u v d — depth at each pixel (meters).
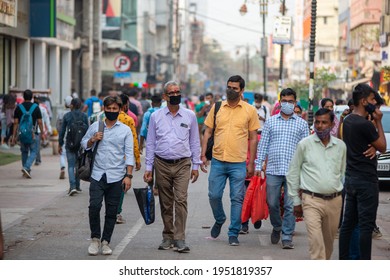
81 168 22.27
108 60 126.25
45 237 25.20
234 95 23.69
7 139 61.44
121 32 138.75
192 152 23.08
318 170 18.84
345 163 19.14
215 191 23.95
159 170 22.78
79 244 24.02
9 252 22.78
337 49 145.50
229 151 23.69
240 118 23.77
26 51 75.94
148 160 22.95
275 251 23.06
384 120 40.09
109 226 22.41
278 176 23.69
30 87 79.50
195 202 33.12
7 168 46.78
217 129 23.86
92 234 22.44
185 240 24.61
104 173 22.11
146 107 60.94
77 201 33.31
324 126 18.81
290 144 23.67
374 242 24.97
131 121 28.33
